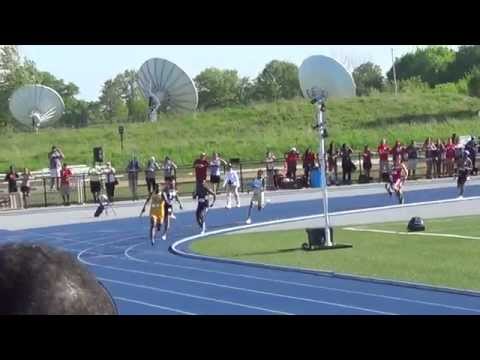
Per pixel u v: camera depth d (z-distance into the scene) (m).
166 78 60.28
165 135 62.94
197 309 15.79
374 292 16.95
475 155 49.50
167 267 21.92
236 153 59.72
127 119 95.56
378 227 28.83
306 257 22.31
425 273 18.81
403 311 14.83
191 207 39.09
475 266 19.58
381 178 46.53
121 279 20.11
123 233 30.36
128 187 47.38
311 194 43.00
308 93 24.41
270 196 42.94
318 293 17.11
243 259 22.47
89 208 39.94
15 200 40.81
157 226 27.17
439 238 25.14
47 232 31.39
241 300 16.61
